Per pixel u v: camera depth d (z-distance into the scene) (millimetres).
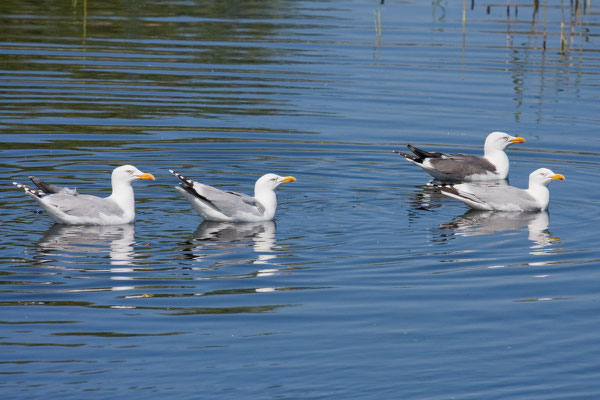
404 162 20781
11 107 23391
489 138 20547
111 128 22062
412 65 28766
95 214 15930
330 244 15352
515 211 17641
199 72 27359
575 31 33906
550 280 13906
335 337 11875
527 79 27422
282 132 22250
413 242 15578
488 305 12953
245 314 12469
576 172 20141
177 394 10383
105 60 28219
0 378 10609
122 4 37094
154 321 12188
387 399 10398
